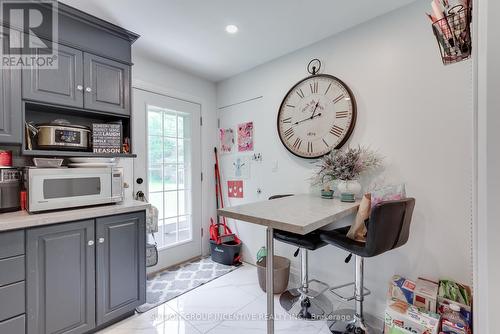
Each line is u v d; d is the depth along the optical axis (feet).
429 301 4.81
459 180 5.01
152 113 8.61
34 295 4.66
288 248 7.88
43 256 4.77
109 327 5.76
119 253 5.84
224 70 9.23
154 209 7.84
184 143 9.63
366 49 6.21
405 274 5.64
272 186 8.41
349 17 6.05
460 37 2.96
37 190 5.04
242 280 8.04
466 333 4.25
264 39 7.06
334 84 6.68
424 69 5.38
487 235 1.53
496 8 1.47
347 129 6.40
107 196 6.02
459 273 5.02
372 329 5.63
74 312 5.16
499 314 1.49
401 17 5.66
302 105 7.34
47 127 5.65
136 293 6.15
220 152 10.36
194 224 9.81
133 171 8.03
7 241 4.39
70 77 5.81
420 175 5.45
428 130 5.35
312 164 7.33
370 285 6.12
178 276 8.32
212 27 6.48
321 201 5.77
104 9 5.73
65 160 6.39
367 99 6.20
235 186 9.73
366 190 6.16
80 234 5.25
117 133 6.57
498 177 1.48
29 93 5.28
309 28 6.50
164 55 8.05
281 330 5.72
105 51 6.38
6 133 5.05
